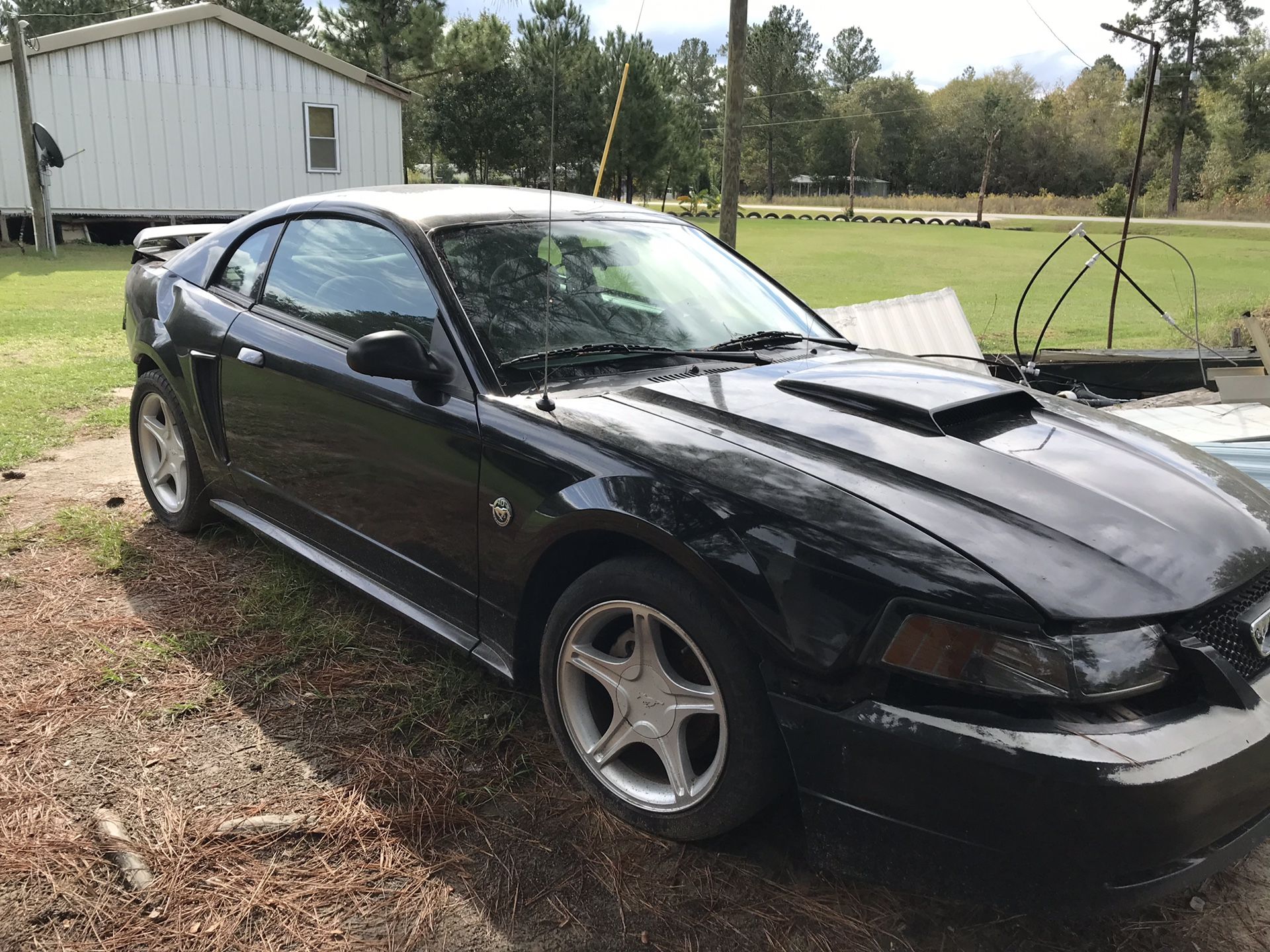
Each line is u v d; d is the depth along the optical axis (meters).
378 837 2.22
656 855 2.20
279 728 2.64
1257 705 1.77
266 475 3.30
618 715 2.25
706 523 2.00
